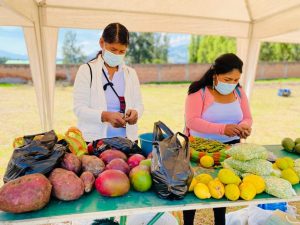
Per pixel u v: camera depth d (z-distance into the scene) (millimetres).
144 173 1087
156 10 2855
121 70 1842
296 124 6852
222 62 1757
